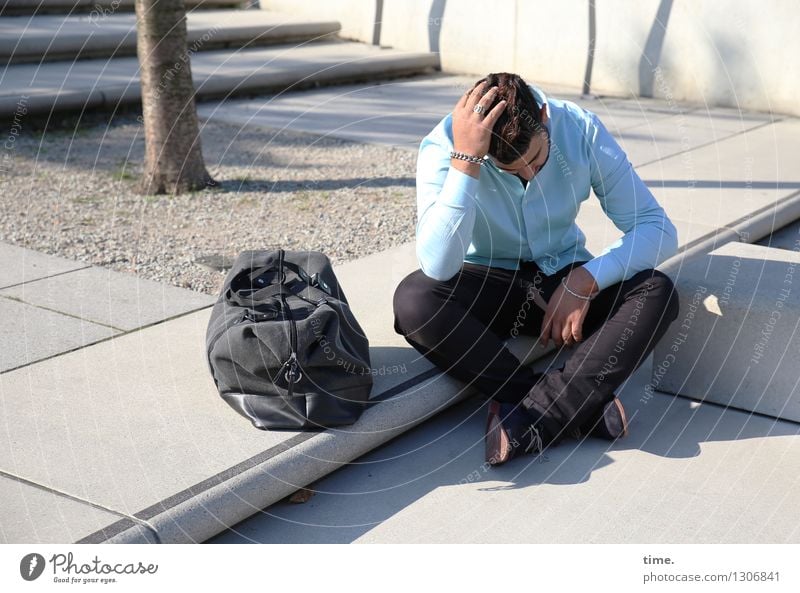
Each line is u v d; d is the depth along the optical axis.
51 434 2.35
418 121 6.18
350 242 4.02
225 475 2.18
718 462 2.54
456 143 2.42
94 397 2.54
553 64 7.54
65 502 2.07
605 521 2.29
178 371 2.71
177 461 2.23
